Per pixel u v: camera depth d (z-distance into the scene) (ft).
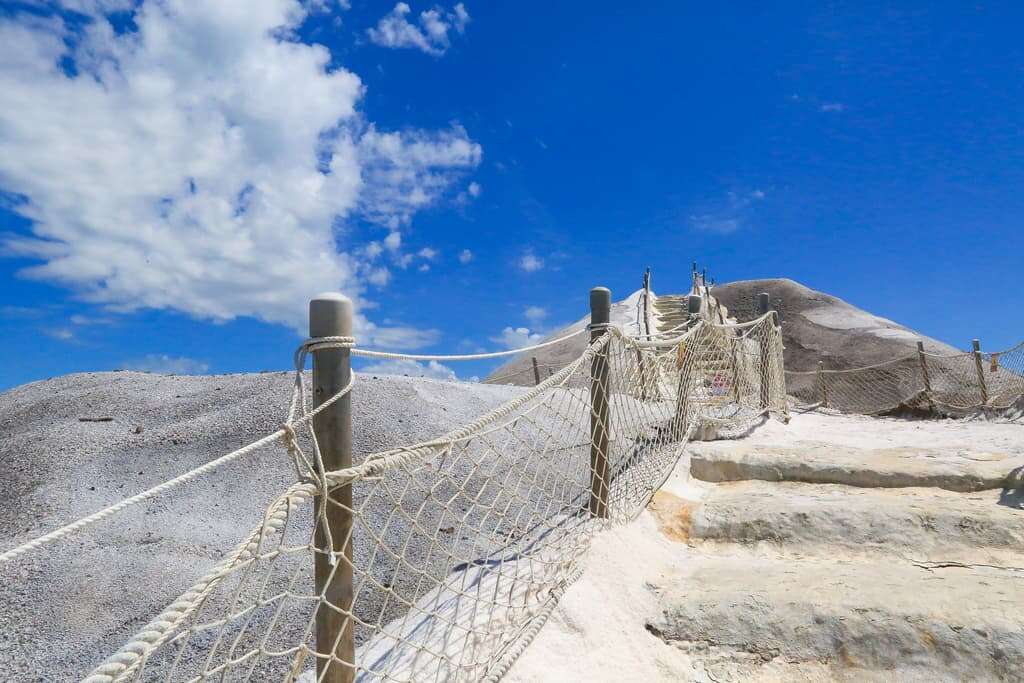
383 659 9.54
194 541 14.49
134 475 17.30
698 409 22.15
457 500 15.93
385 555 13.74
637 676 10.39
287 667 10.32
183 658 10.67
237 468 17.43
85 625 11.95
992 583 11.58
